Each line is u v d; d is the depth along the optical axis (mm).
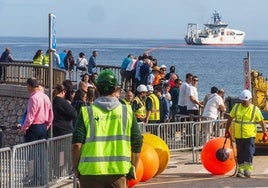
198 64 132000
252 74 27516
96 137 10203
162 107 24844
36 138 17516
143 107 24000
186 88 27438
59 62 38906
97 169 10117
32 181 15375
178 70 107000
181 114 27625
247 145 19359
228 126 19703
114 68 40500
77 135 10258
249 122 19328
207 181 18828
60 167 16875
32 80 17609
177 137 23547
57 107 18359
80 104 20562
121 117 10289
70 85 21203
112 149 10203
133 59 36500
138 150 10414
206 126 23922
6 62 38062
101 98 10391
